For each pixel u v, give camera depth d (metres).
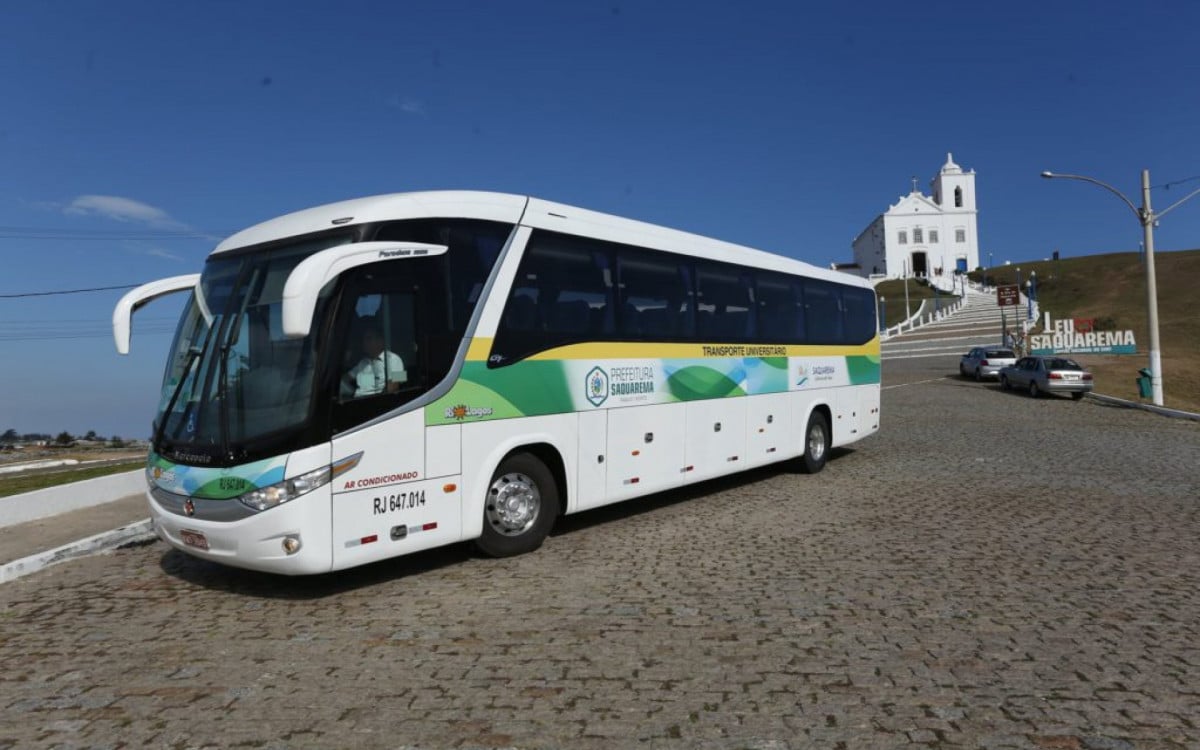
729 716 4.19
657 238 9.62
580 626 5.63
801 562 7.29
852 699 4.37
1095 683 4.55
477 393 7.21
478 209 7.46
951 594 6.24
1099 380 35.75
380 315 6.54
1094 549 7.66
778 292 11.97
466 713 4.29
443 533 6.89
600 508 10.27
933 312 80.38
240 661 5.17
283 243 6.88
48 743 4.09
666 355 9.55
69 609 6.50
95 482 11.70
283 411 6.10
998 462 13.73
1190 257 102.75
